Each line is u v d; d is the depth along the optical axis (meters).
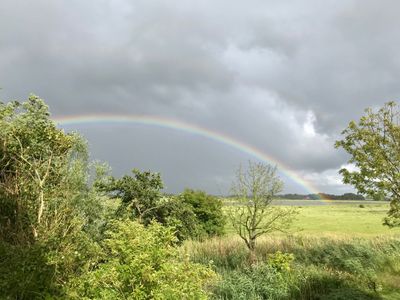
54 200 12.93
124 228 7.54
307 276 15.46
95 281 7.18
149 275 6.83
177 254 7.91
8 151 13.38
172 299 7.04
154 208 18.58
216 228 31.14
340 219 61.19
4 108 14.82
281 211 19.97
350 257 19.58
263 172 20.11
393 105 18.66
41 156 14.24
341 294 13.67
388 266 19.83
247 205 20.09
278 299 13.65
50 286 9.52
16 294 9.02
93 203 15.05
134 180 17.97
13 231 11.75
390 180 18.28
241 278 14.15
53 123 15.16
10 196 12.29
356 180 18.70
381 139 18.45
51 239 10.78
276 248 22.42
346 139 19.25
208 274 8.02
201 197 31.58
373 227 47.56
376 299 13.72
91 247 10.88
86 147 15.38
